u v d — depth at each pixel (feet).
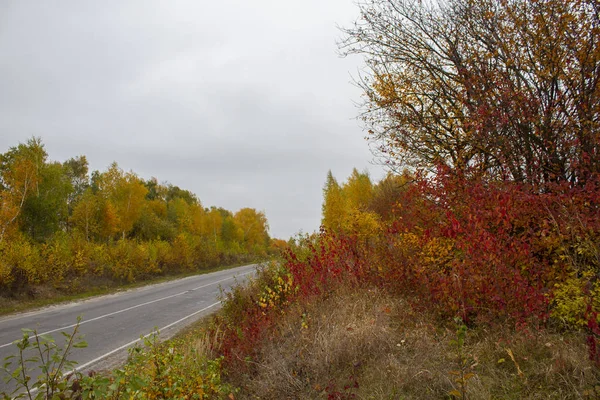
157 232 134.41
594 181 15.99
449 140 25.95
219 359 18.06
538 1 20.66
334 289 22.77
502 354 13.00
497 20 22.41
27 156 88.43
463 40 24.54
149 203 162.30
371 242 29.32
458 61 24.49
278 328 21.36
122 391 10.77
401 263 20.89
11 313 44.29
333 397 13.24
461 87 25.05
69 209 130.52
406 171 27.30
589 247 13.98
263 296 27.45
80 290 62.18
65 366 9.11
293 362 16.63
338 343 15.93
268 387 15.75
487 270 15.49
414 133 27.02
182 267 106.93
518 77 21.11
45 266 58.65
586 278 13.65
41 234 86.12
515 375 11.77
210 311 40.93
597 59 18.12
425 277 18.24
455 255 17.74
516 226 16.97
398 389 12.58
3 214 68.18
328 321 18.44
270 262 35.73
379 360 14.65
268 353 18.49
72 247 70.44
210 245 134.82
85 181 168.55
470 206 17.26
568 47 19.30
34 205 84.64
